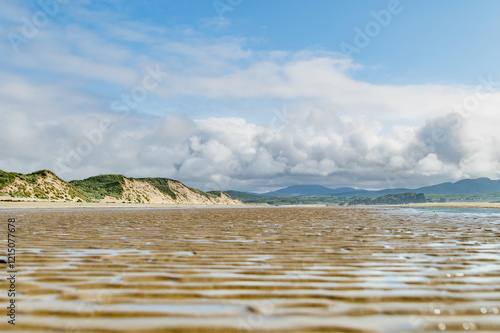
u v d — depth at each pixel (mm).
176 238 10148
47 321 3361
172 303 3965
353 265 6188
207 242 9258
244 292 4434
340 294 4340
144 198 93875
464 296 4266
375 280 5078
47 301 4008
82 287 4656
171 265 6180
